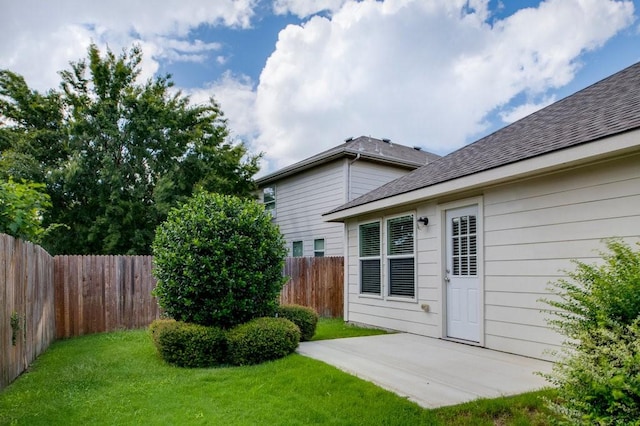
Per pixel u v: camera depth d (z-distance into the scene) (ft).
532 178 17.98
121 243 44.34
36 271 19.88
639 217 14.25
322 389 13.33
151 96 47.52
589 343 8.54
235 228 19.74
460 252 21.97
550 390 12.47
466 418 10.94
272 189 54.34
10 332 15.23
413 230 25.44
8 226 15.56
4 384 14.39
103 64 47.98
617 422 7.30
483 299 20.04
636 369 7.43
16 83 47.93
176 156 49.03
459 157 25.82
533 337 17.57
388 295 27.50
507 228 19.03
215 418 11.33
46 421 11.34
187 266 18.62
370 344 20.89
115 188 43.73
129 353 20.16
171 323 18.40
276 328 17.94
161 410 12.05
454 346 20.31
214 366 17.49
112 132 44.42
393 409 11.50
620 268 9.36
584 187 15.99
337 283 38.40
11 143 43.88
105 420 11.38
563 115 21.31
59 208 44.65
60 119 49.39
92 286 28.12
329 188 44.70
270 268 20.56
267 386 13.97
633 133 13.42
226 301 18.89
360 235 30.89
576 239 16.19
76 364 18.07
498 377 14.47
